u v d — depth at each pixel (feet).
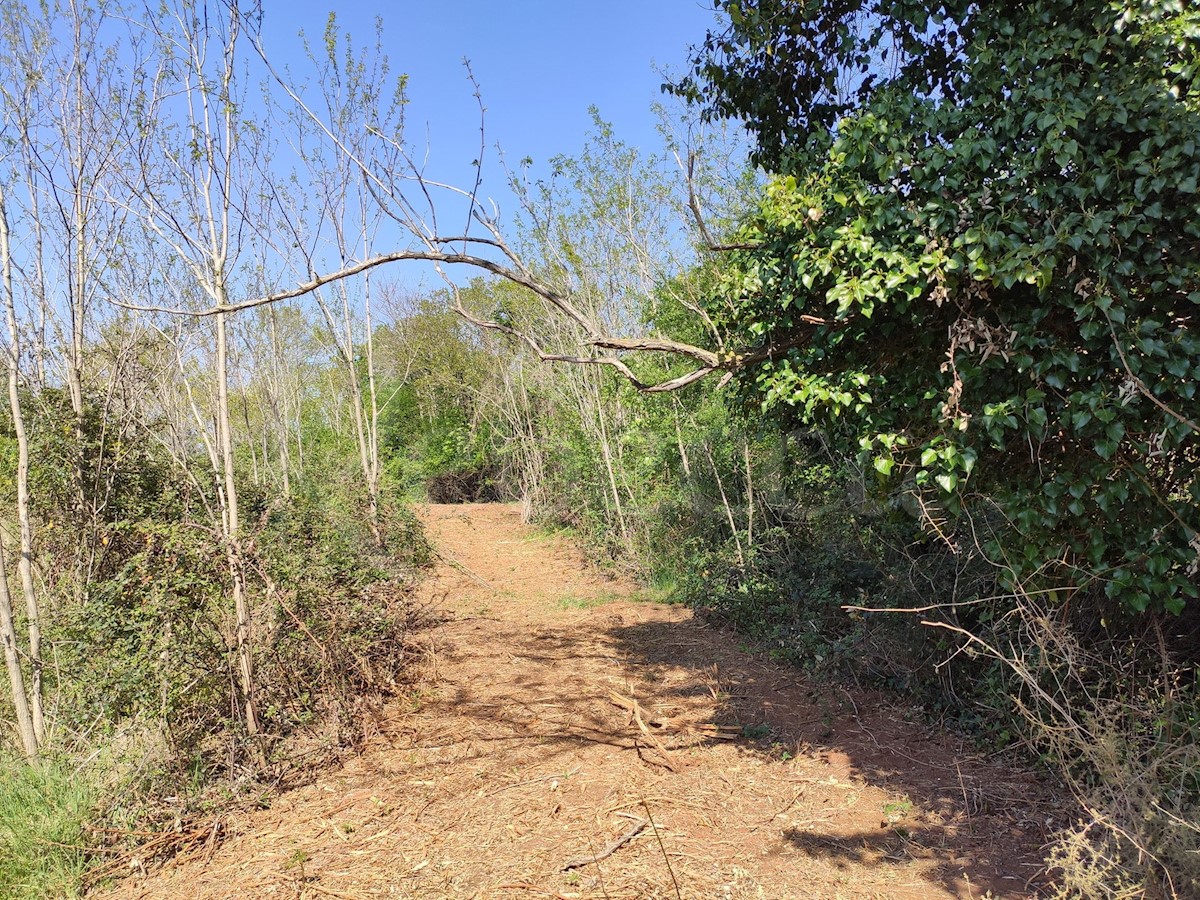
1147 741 10.74
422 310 68.39
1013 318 9.70
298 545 18.42
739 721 16.21
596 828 11.91
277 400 35.60
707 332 15.69
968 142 9.45
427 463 74.49
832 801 12.55
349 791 13.78
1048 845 10.57
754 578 23.39
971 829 11.34
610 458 35.17
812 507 22.54
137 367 22.29
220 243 15.81
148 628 13.82
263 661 15.57
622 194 32.91
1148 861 8.83
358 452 44.70
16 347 16.81
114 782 13.58
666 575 30.50
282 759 14.83
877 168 9.87
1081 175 8.86
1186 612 12.90
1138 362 8.76
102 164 19.66
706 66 13.64
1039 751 12.80
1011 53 9.48
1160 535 9.56
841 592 20.59
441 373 66.90
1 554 15.70
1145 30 8.96
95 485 20.27
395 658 20.33
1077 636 12.23
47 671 17.56
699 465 29.30
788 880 10.33
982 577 13.75
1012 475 10.50
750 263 12.24
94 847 12.14
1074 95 8.93
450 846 11.61
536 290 11.05
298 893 10.63
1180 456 9.44
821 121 13.20
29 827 12.23
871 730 15.31
